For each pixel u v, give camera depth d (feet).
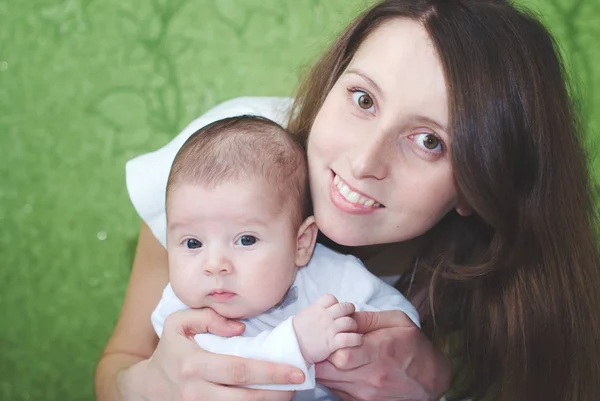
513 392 3.67
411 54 2.91
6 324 5.31
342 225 3.08
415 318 3.45
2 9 5.28
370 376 3.21
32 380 5.32
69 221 5.29
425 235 3.69
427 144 2.99
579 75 5.47
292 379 2.92
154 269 3.85
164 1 5.35
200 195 3.03
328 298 3.00
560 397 3.70
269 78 5.41
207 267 3.03
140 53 5.35
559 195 3.38
